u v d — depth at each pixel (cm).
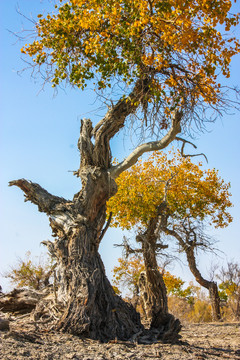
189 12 946
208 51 1002
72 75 1033
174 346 849
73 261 912
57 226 992
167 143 1044
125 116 1059
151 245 1895
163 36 927
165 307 1762
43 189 1050
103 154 1062
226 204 2445
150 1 927
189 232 2339
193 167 2370
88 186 1019
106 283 930
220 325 1909
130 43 963
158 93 1004
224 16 932
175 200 2205
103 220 1040
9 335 692
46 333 768
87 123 1085
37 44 1066
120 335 853
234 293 2506
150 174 2208
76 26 1023
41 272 2034
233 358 821
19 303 991
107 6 948
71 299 843
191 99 1009
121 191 2075
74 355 624
